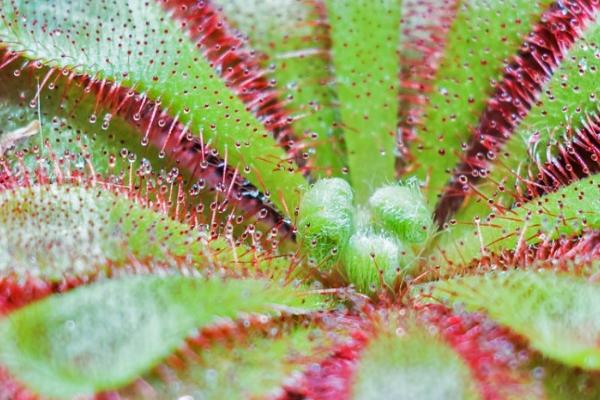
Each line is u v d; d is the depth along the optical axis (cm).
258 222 12
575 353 10
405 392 10
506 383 10
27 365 10
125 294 10
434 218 12
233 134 12
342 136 12
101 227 11
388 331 11
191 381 10
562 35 12
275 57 13
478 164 12
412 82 13
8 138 12
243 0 13
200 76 12
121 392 10
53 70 12
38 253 11
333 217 11
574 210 11
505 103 12
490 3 12
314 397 10
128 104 12
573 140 12
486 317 11
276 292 11
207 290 11
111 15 12
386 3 13
